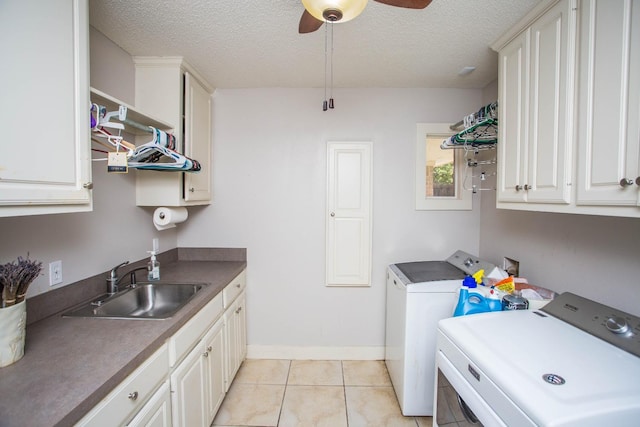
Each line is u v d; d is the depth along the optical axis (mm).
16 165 811
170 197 1841
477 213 2383
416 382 1739
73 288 1385
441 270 2021
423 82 2221
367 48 1708
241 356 2213
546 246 1659
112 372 856
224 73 2057
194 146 1981
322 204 2369
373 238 2385
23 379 821
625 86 882
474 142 1815
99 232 1566
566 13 1105
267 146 2355
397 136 2344
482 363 892
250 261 2398
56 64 925
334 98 2332
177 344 1230
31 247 1210
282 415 1786
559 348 941
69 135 975
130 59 1781
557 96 1159
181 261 2373
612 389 743
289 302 2410
